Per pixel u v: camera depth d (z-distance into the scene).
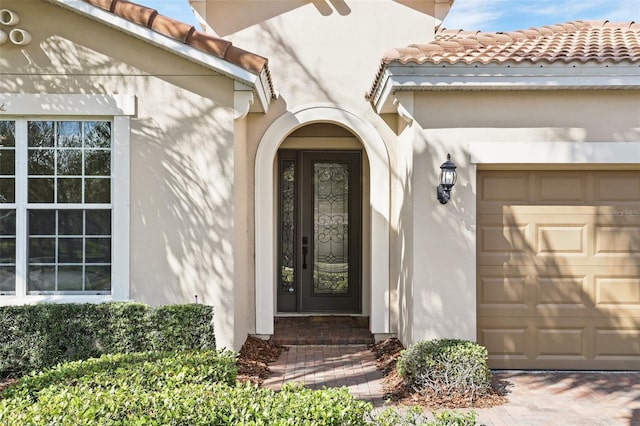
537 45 9.33
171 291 8.52
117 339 7.68
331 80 10.59
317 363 9.09
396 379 7.96
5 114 8.45
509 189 8.61
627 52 8.21
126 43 8.47
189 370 5.73
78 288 8.62
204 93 8.50
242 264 9.62
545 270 8.59
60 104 8.42
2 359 7.62
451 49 8.49
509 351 8.58
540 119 8.29
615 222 8.59
